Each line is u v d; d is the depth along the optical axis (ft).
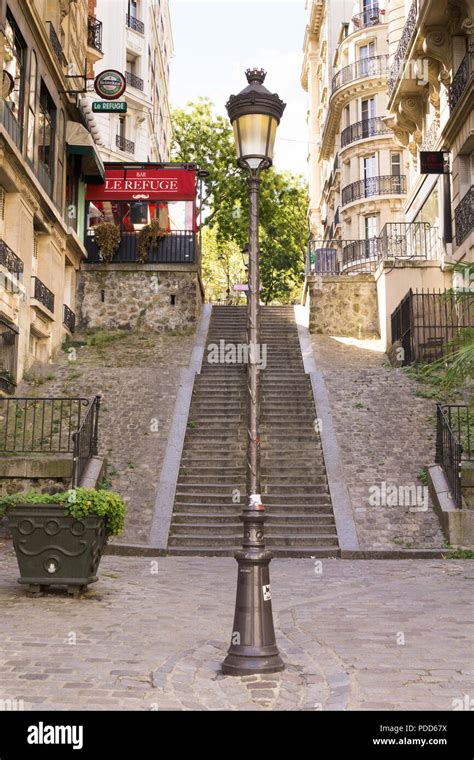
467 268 34.32
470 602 24.84
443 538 36.86
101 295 74.74
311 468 45.44
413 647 18.98
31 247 57.36
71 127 69.67
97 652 18.02
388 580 29.32
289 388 57.67
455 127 63.67
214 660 17.61
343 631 20.75
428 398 53.16
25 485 38.37
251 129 18.40
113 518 25.22
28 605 23.09
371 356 65.98
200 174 78.38
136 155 122.83
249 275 18.25
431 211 75.36
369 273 75.20
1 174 50.65
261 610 16.96
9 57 51.67
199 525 39.24
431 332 63.21
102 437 47.67
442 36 65.36
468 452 39.19
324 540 37.55
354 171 117.19
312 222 157.48
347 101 119.96
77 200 75.00
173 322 73.92
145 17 126.52
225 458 46.83
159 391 55.67
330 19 140.36
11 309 53.06
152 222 74.95
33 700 14.46
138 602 24.31
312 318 74.28
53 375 58.18
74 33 76.38
